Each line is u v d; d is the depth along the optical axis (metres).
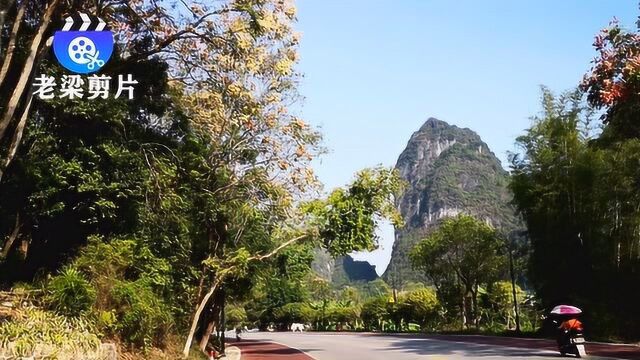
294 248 34.00
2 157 14.21
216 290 25.94
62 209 16.31
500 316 54.59
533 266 35.75
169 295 20.66
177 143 20.75
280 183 24.86
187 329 23.48
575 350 21.09
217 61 17.19
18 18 12.79
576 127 33.84
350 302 84.88
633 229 29.00
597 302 32.09
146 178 17.77
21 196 16.27
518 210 36.31
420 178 175.12
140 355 16.08
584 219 32.25
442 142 183.62
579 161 32.47
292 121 24.19
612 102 17.47
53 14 14.52
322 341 43.78
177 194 19.59
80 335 12.48
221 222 24.30
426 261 51.91
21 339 11.16
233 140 23.17
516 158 37.00
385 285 119.62
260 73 21.30
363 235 24.70
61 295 13.71
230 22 16.11
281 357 28.38
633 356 20.73
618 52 17.81
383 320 66.31
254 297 37.09
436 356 23.83
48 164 15.95
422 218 146.75
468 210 130.12
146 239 18.59
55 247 17.84
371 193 24.91
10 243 16.44
